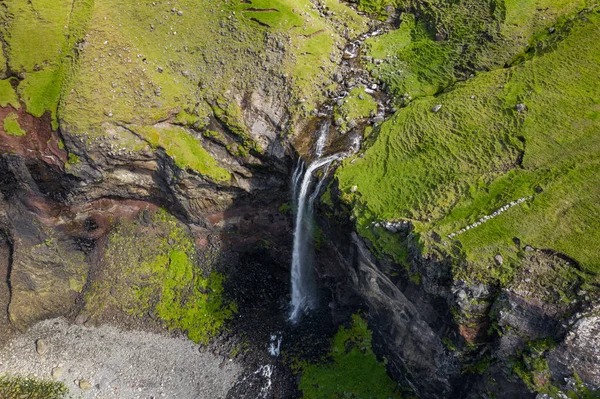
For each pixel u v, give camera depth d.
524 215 19.84
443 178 22.64
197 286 30.45
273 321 29.30
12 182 30.50
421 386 23.36
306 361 27.09
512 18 28.12
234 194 30.06
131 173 30.25
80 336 29.75
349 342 26.88
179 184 29.27
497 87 25.28
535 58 25.64
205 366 27.81
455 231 20.30
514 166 21.80
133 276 30.83
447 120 24.97
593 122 21.91
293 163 28.14
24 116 29.86
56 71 30.34
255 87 29.91
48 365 28.66
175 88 30.38
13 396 27.44
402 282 21.91
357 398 25.23
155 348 28.83
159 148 29.33
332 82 30.20
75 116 28.84
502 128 23.34
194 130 30.02
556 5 28.02
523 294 18.08
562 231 19.03
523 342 18.05
